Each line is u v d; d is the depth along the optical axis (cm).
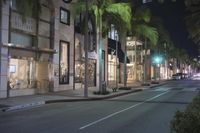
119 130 1386
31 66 3272
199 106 948
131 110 2180
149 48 6825
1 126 1498
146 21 4794
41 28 3416
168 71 12838
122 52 6450
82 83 4394
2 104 2347
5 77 2814
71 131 1357
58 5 3728
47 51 3431
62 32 3844
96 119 1728
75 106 2455
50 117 1812
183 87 5541
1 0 2512
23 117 1820
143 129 1415
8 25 2838
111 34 5709
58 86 3753
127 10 3750
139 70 7788
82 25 4206
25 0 2672
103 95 3412
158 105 2541
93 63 4759
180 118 769
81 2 3578
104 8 3697
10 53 2891
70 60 4053
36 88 3331
